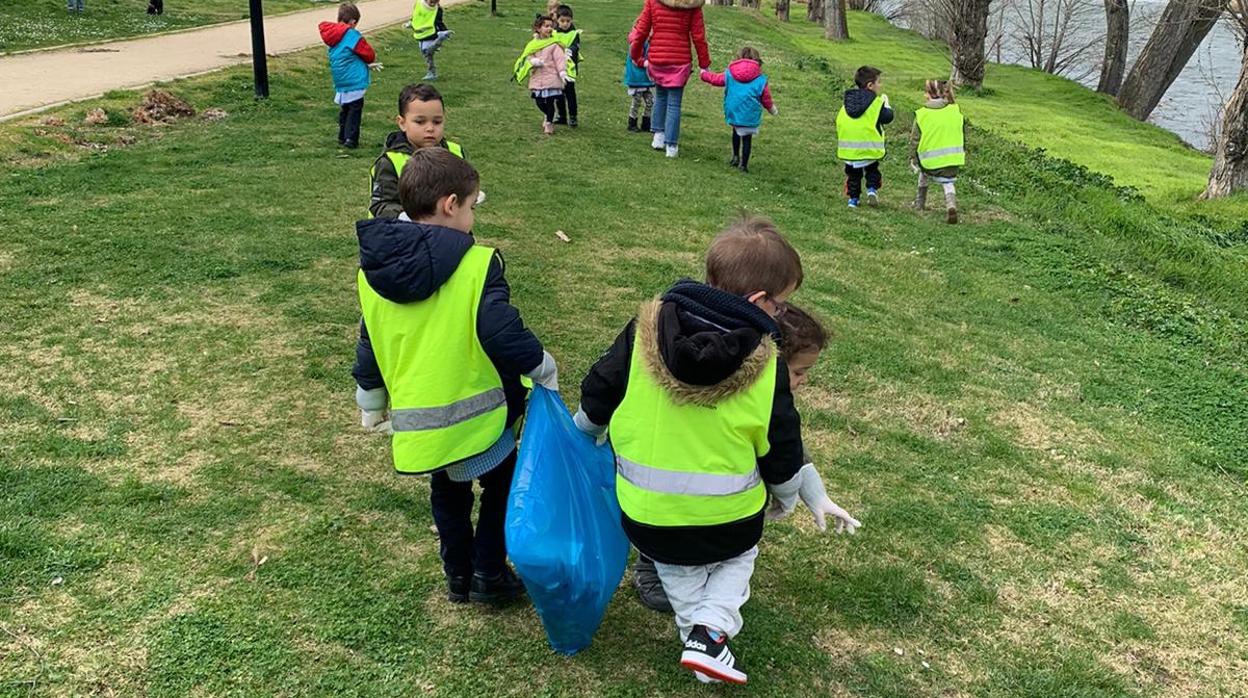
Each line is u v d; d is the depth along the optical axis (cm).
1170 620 335
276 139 941
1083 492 423
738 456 247
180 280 552
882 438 452
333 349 478
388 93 1253
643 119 1167
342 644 280
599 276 626
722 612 255
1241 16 1533
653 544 255
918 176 1032
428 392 263
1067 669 301
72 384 422
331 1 2594
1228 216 1272
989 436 469
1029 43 3638
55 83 1059
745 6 4028
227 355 464
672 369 236
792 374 281
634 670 281
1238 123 1339
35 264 556
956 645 308
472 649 283
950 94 901
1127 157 1712
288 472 367
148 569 304
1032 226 927
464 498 288
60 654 264
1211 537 397
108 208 673
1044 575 354
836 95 1675
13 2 1792
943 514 388
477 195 275
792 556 346
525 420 284
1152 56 2498
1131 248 927
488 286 260
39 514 326
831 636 305
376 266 253
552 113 1067
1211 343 662
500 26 2159
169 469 363
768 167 1058
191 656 268
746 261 248
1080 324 673
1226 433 516
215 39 1622
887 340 579
